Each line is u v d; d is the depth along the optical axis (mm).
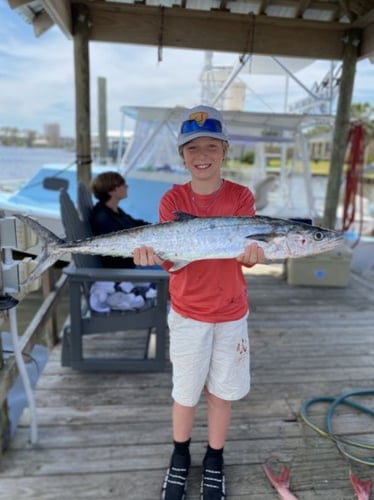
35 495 1582
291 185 7863
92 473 1703
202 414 2137
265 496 1616
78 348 2492
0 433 1739
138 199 5883
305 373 2629
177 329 1532
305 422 2088
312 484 1683
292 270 4480
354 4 3732
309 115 5480
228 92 6535
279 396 2350
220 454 1653
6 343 2877
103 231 3020
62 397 2268
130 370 2545
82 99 3855
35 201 6070
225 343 1516
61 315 4609
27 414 2082
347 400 2299
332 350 2971
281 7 3793
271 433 2008
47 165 7145
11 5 3295
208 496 1558
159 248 1461
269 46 3975
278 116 5570
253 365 2719
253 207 1568
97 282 2666
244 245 1412
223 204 1534
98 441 1901
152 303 2635
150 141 5625
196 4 3811
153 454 1827
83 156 3990
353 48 4055
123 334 3178
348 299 4102
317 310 3781
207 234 1421
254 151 8859
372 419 2154
